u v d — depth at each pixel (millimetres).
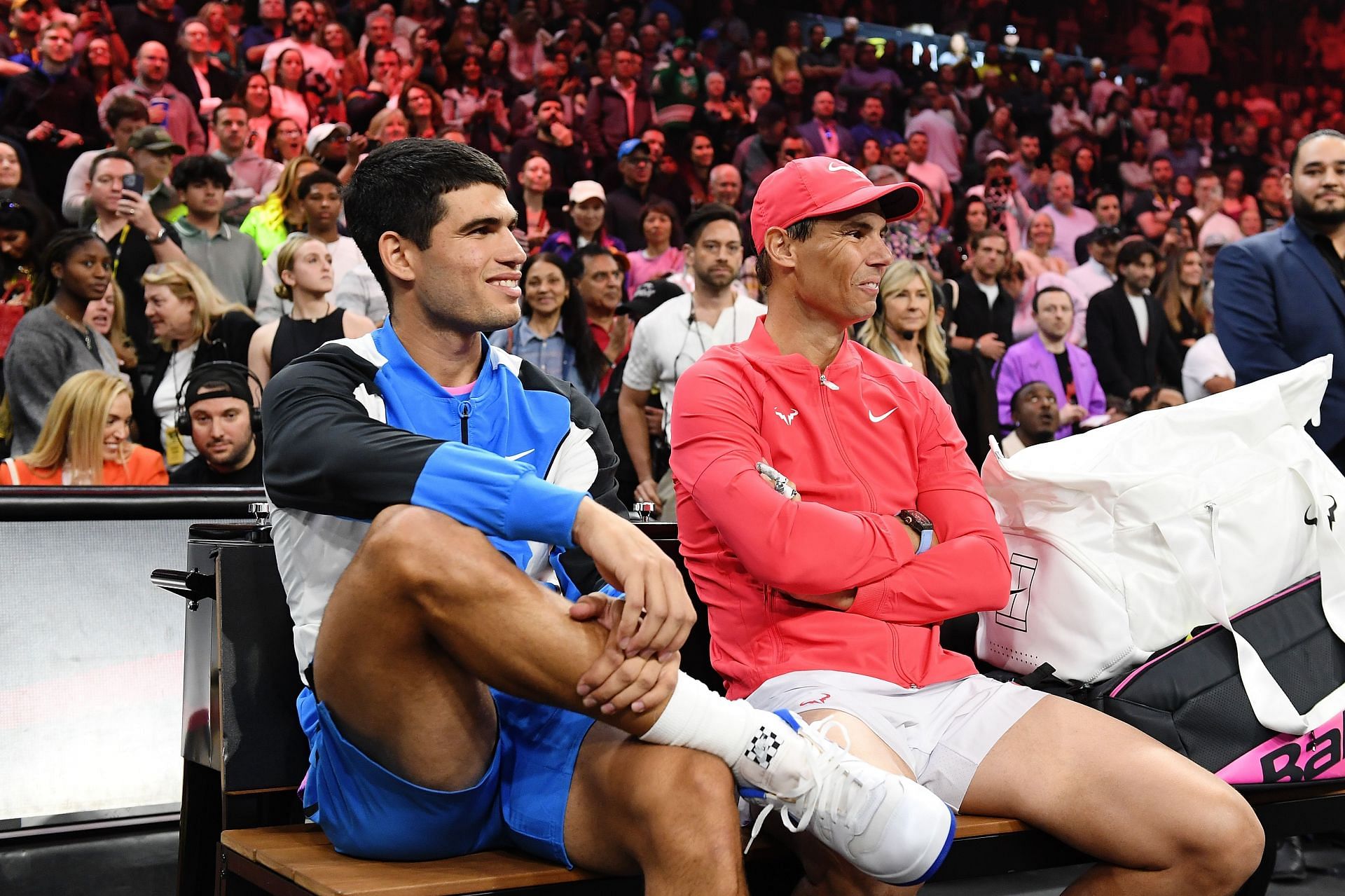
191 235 3908
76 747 2102
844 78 6691
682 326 3332
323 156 4660
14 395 3506
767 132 5996
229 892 1348
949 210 6254
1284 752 1429
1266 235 2604
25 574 2074
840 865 1230
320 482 1132
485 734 1183
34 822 2061
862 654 1379
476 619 1058
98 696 2123
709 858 1034
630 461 3600
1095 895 1295
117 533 2156
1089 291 5766
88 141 4395
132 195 3812
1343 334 2488
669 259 4848
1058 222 6254
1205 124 7570
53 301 3604
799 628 1394
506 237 1261
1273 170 7359
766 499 1347
